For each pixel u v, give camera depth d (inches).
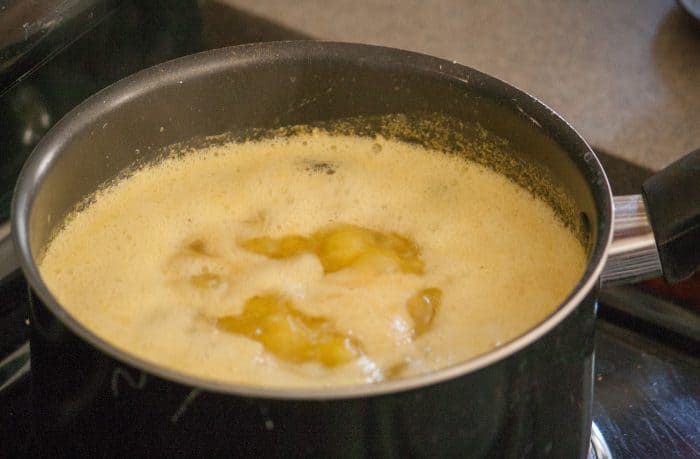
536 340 20.1
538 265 24.9
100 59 28.6
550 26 38.0
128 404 20.2
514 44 37.2
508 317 23.9
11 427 26.0
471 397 20.2
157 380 19.7
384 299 24.0
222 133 26.7
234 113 26.4
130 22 29.0
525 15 38.6
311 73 26.1
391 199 26.5
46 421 22.2
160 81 25.3
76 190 25.0
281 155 27.2
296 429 19.7
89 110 24.5
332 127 27.0
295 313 23.7
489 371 20.1
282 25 37.4
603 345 29.2
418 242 25.6
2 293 27.2
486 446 20.9
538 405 21.2
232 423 19.8
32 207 22.4
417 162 27.0
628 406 27.6
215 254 25.2
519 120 25.0
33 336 21.8
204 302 24.0
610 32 37.8
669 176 23.0
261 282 24.4
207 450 20.1
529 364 20.5
